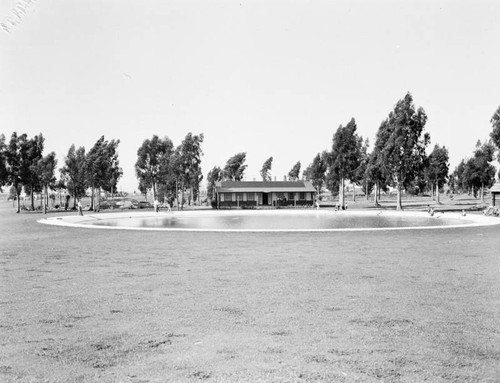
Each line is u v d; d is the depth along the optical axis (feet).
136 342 21.52
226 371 17.93
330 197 401.49
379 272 40.34
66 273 41.09
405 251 55.31
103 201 326.44
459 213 157.48
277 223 122.42
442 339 21.62
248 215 172.55
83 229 97.35
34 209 236.63
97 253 55.83
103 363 18.92
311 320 24.97
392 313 26.32
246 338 21.94
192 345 21.01
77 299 30.55
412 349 20.27
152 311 27.20
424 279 36.83
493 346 20.65
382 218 145.07
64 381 17.17
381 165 213.87
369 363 18.66
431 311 26.73
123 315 26.35
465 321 24.61
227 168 360.69
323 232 84.12
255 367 18.31
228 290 32.99
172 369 18.20
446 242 65.41
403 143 205.46
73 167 231.30
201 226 111.55
